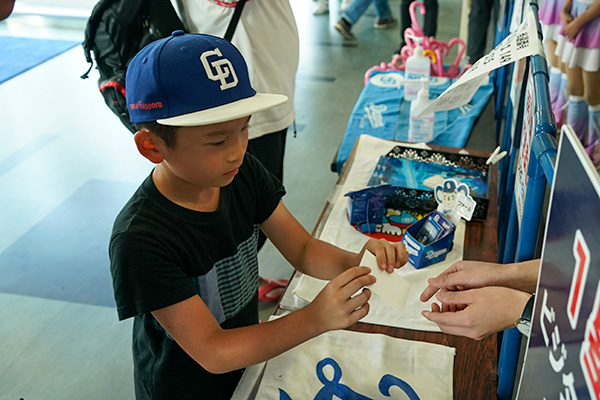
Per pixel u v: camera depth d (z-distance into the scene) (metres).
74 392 1.93
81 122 3.77
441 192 1.38
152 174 0.94
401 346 1.04
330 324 0.87
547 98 1.01
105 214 2.84
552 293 0.51
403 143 1.80
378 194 1.38
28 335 2.15
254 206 1.10
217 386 1.09
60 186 3.08
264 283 2.26
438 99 1.25
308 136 3.54
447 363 1.00
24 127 3.72
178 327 0.89
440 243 1.25
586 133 1.94
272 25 1.78
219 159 0.83
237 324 1.12
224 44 0.84
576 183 0.44
